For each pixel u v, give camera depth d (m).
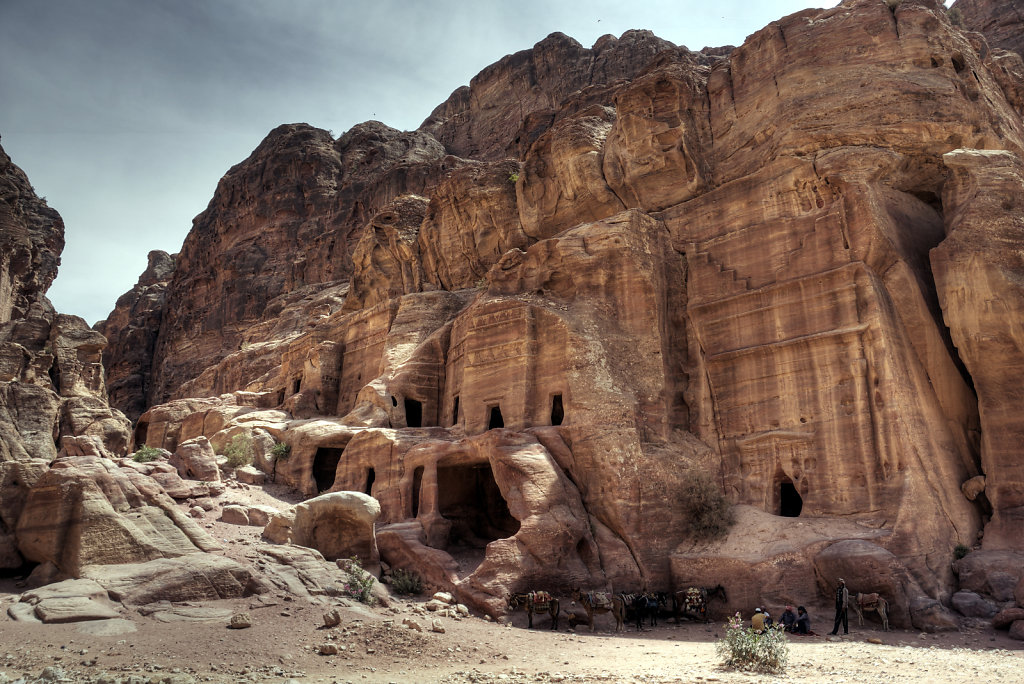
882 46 26.14
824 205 24.97
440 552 22.61
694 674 13.07
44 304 64.69
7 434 38.75
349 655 14.34
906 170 25.53
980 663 14.02
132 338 97.88
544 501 22.28
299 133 96.31
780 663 13.66
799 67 27.28
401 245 45.03
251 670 12.71
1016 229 22.03
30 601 15.70
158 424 41.81
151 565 17.67
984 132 25.69
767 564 20.69
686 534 23.36
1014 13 50.94
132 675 11.71
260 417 36.44
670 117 29.69
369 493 28.55
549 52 85.62
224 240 95.12
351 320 40.91
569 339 26.22
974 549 21.14
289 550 20.28
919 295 23.41
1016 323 21.19
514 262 31.42
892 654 15.11
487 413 27.97
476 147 90.12
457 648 15.52
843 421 22.58
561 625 19.86
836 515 22.00
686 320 27.67
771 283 25.52
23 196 74.44
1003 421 21.61
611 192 31.89
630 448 23.73
